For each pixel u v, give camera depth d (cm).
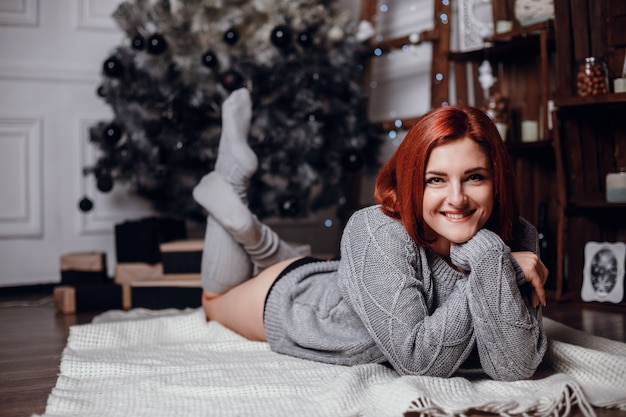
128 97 301
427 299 134
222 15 311
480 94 316
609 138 276
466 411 115
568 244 270
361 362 146
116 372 151
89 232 351
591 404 119
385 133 358
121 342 186
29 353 185
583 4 263
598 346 157
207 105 302
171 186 317
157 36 292
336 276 159
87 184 351
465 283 127
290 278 165
